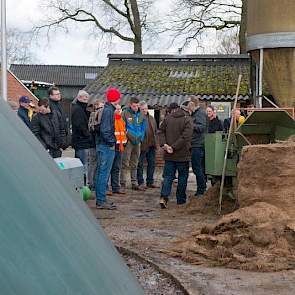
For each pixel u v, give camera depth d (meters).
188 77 21.97
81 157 10.37
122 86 21.47
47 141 8.93
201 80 21.58
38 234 1.16
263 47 10.61
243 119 9.99
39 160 1.41
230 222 6.97
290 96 10.85
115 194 11.91
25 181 1.24
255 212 7.00
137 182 13.10
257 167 7.55
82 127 10.27
